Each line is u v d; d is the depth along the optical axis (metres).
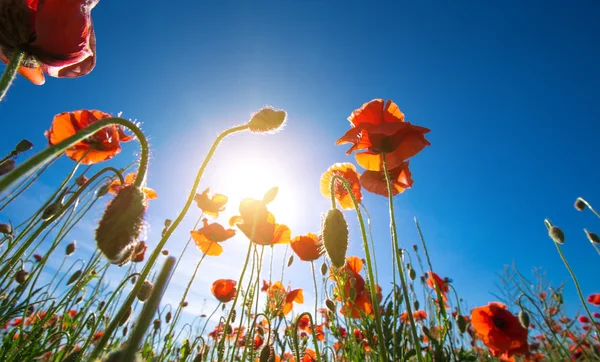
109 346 0.23
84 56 0.15
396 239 0.17
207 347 0.30
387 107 0.25
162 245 0.11
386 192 0.28
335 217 0.17
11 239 0.22
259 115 0.15
